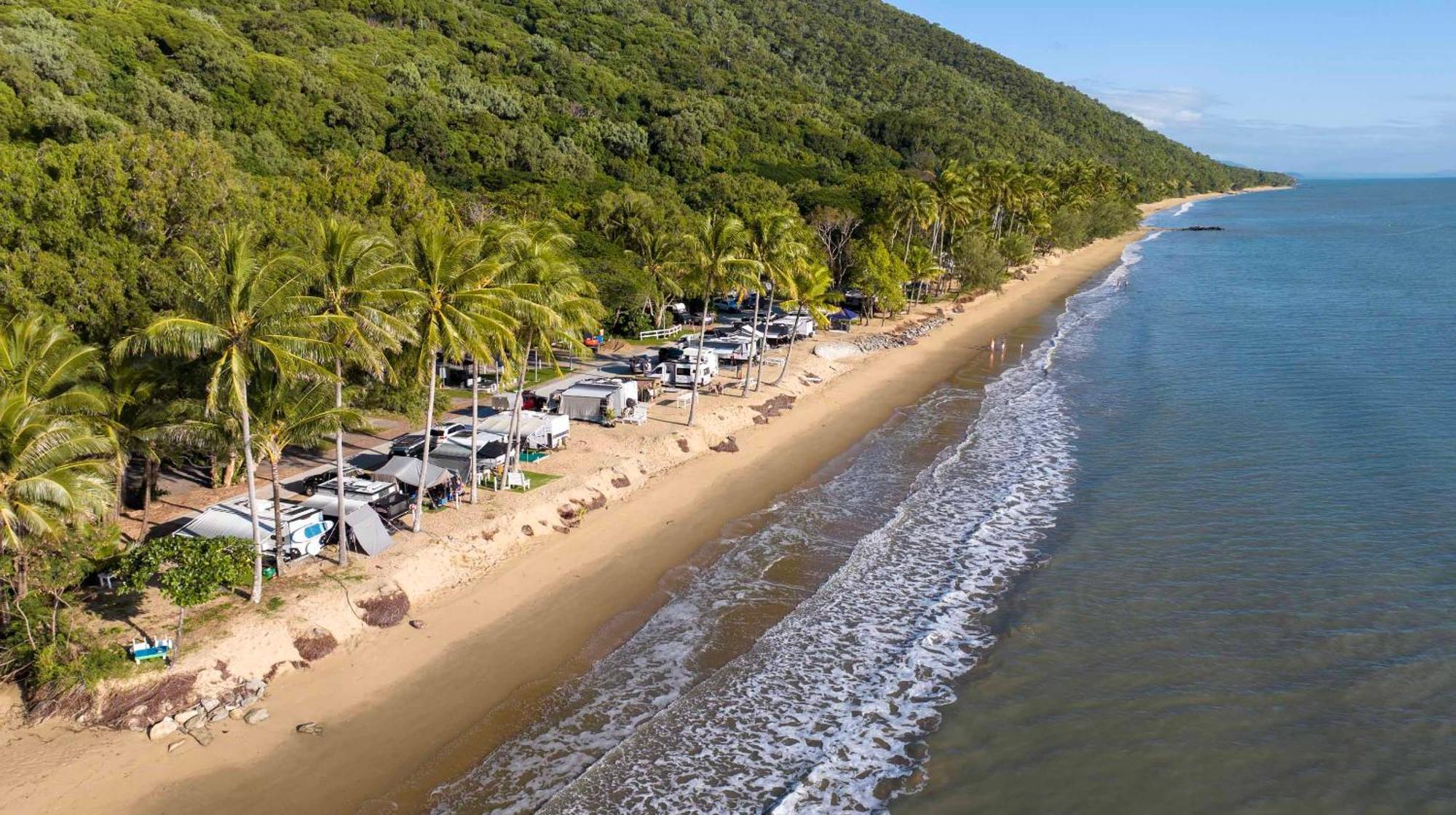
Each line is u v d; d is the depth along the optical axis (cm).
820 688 2505
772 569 3253
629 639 2758
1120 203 17725
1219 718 2300
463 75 12850
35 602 2352
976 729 2302
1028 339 7662
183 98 7844
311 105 9488
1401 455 4119
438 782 2103
